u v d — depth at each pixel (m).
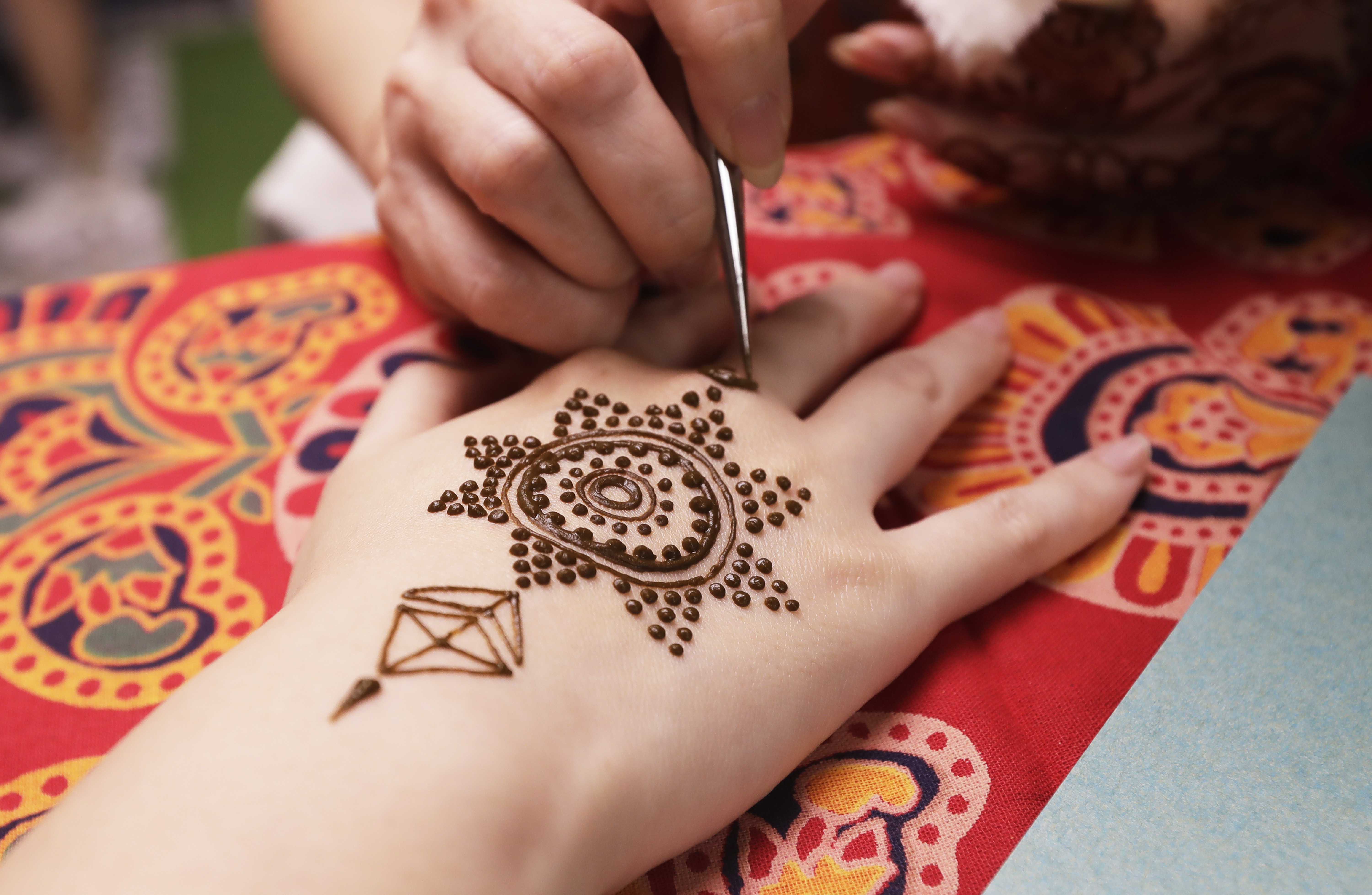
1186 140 0.39
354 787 0.25
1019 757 0.29
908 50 0.40
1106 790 0.27
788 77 0.30
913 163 0.46
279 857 0.24
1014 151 0.41
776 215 0.43
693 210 0.31
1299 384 0.36
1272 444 0.34
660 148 0.30
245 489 0.34
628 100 0.30
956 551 0.31
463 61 0.32
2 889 0.24
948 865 0.27
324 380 0.37
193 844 0.24
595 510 0.29
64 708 0.30
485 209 0.31
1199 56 0.37
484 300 0.32
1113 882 0.25
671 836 0.27
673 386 0.32
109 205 1.21
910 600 0.30
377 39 0.41
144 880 0.24
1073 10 0.36
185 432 0.36
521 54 0.30
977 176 0.42
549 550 0.29
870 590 0.30
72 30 1.24
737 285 0.32
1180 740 0.27
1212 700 0.28
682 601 0.28
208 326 0.39
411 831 0.25
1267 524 0.31
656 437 0.31
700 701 0.27
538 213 0.31
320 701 0.26
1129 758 0.27
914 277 0.38
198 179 1.28
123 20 1.67
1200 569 0.32
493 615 0.27
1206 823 0.26
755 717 0.28
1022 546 0.31
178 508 0.34
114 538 0.33
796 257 0.41
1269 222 0.42
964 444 0.35
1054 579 0.32
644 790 0.27
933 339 0.36
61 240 1.15
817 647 0.29
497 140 0.30
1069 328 0.38
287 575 0.33
